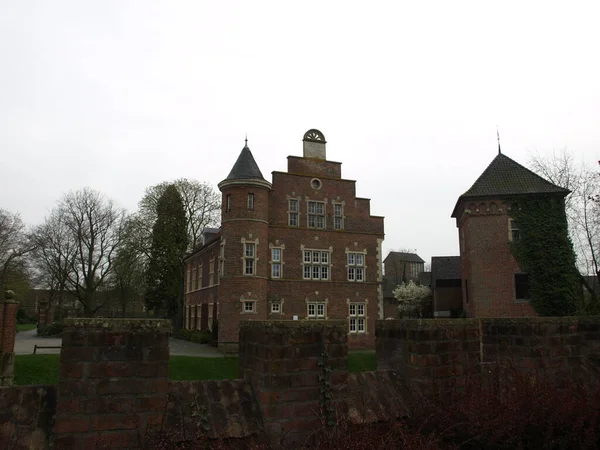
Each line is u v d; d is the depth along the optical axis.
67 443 4.59
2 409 4.82
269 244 33.66
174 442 4.87
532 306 29.20
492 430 5.59
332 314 34.62
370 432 5.24
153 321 5.07
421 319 6.45
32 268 55.06
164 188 54.06
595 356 8.21
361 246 36.53
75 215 51.53
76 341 4.77
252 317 31.20
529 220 29.78
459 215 35.78
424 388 6.29
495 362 7.39
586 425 6.12
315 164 36.44
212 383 5.83
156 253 53.03
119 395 4.84
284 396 5.46
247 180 32.31
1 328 18.22
